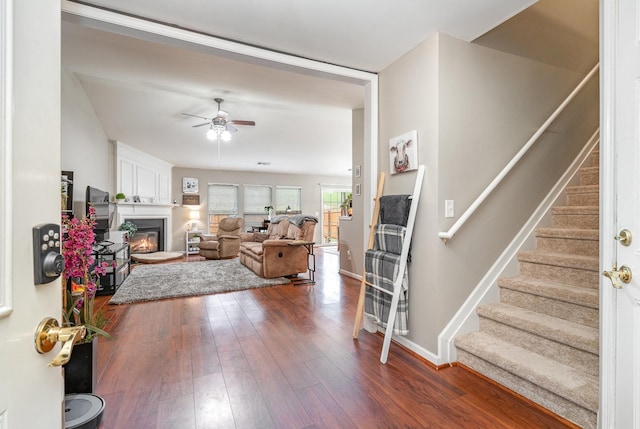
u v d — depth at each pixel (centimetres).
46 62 63
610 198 129
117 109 465
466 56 227
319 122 529
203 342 254
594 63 293
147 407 170
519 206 253
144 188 729
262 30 213
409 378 200
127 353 234
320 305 357
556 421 157
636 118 117
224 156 768
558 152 274
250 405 172
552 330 182
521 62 252
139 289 421
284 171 1009
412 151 233
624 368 122
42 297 61
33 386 58
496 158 239
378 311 249
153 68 336
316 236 1084
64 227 157
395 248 236
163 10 191
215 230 930
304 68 251
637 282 116
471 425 155
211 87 385
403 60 247
